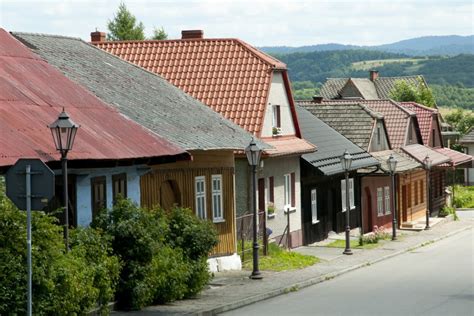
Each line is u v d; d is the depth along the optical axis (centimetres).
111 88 3666
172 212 3116
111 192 2956
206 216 3825
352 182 6431
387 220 7106
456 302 3106
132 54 5288
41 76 3103
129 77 4034
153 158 3000
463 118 14900
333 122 6919
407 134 7869
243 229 4197
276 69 5100
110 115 3122
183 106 4006
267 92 4928
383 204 7038
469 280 3841
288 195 5253
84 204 2777
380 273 4178
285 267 4153
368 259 4734
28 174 1900
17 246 2120
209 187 3841
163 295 2886
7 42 3212
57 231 2281
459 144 12800
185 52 5222
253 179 3684
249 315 2783
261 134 4822
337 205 6134
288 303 3091
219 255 3916
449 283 3731
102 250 2525
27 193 1902
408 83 13762
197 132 3691
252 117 4841
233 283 3534
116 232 2678
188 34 5519
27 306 2016
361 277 4003
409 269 4362
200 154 3778
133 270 2705
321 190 5834
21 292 2112
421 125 8638
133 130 3094
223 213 3934
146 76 4241
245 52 5134
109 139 2852
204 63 5131
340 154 6034
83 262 2373
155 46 5306
